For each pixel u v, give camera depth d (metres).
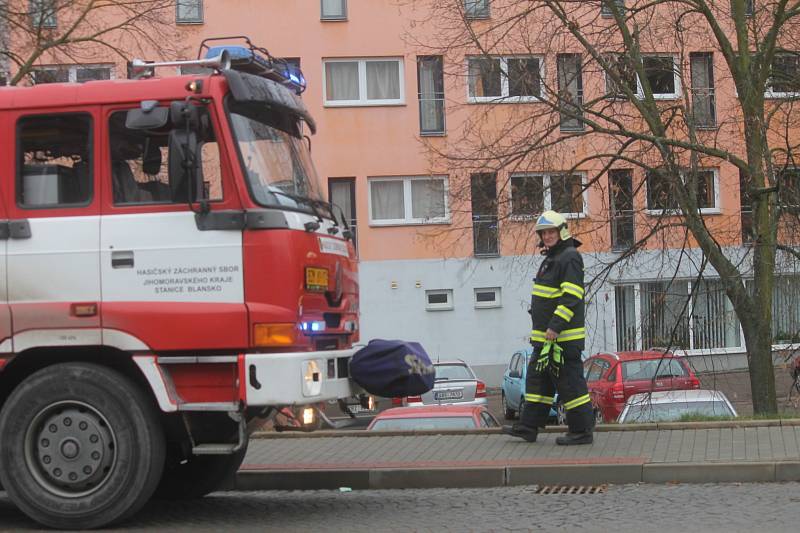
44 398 7.82
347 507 8.74
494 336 32.41
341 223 9.20
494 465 9.52
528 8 17.41
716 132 17.50
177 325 7.72
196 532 7.78
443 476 9.52
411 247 32.34
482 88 20.97
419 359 8.78
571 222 18.62
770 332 16.41
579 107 17.38
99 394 7.77
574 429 10.46
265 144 8.25
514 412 25.05
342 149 32.12
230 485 9.83
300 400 7.67
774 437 10.37
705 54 18.95
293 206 8.09
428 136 31.92
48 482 7.87
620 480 9.24
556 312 10.28
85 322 7.82
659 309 16.58
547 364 10.38
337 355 8.28
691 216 16.20
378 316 32.28
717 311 16.81
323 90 32.06
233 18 31.45
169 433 8.30
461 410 13.52
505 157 17.66
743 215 17.73
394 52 32.00
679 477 9.14
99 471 7.81
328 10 32.06
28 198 8.03
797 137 17.08
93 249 7.88
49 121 8.07
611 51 17.31
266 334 7.65
